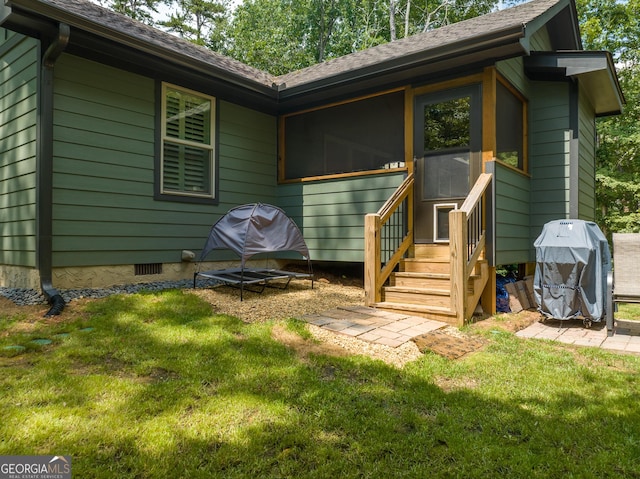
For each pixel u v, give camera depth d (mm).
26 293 4832
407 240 5742
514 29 4500
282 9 21453
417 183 5840
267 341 3506
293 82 7809
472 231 4789
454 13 19891
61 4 5176
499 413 2375
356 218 6461
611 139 12453
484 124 5203
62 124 4887
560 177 6484
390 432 2145
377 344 3553
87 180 5105
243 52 20922
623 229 12328
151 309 4270
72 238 4961
